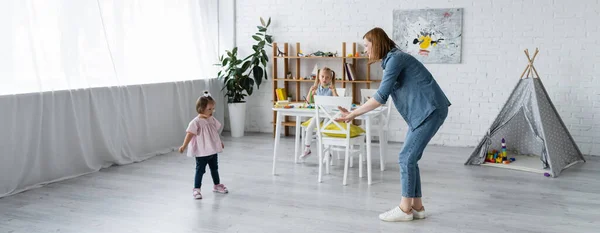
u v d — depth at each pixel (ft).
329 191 13.97
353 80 21.52
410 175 11.25
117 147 17.29
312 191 13.97
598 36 18.56
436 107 10.73
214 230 10.96
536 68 19.52
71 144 15.64
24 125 14.03
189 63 21.36
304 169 16.57
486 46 20.02
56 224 11.35
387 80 10.77
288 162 17.62
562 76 19.19
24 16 14.03
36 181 14.53
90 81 16.34
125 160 17.61
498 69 20.01
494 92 20.16
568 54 19.02
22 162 14.02
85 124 16.08
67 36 15.42
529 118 16.98
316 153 19.20
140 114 18.43
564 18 18.92
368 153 14.66
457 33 20.27
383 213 11.71
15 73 13.92
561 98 19.30
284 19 22.98
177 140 20.57
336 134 14.82
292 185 14.60
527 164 17.02
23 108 13.99
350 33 21.93
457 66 20.51
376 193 13.78
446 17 20.34
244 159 18.12
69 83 15.52
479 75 20.26
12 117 13.66
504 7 19.62
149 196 13.52
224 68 23.90
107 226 11.23
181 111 20.61
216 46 23.67
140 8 18.39
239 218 11.74
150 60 19.03
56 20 15.15
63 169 15.39
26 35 14.14
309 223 11.39
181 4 20.68
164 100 19.72
